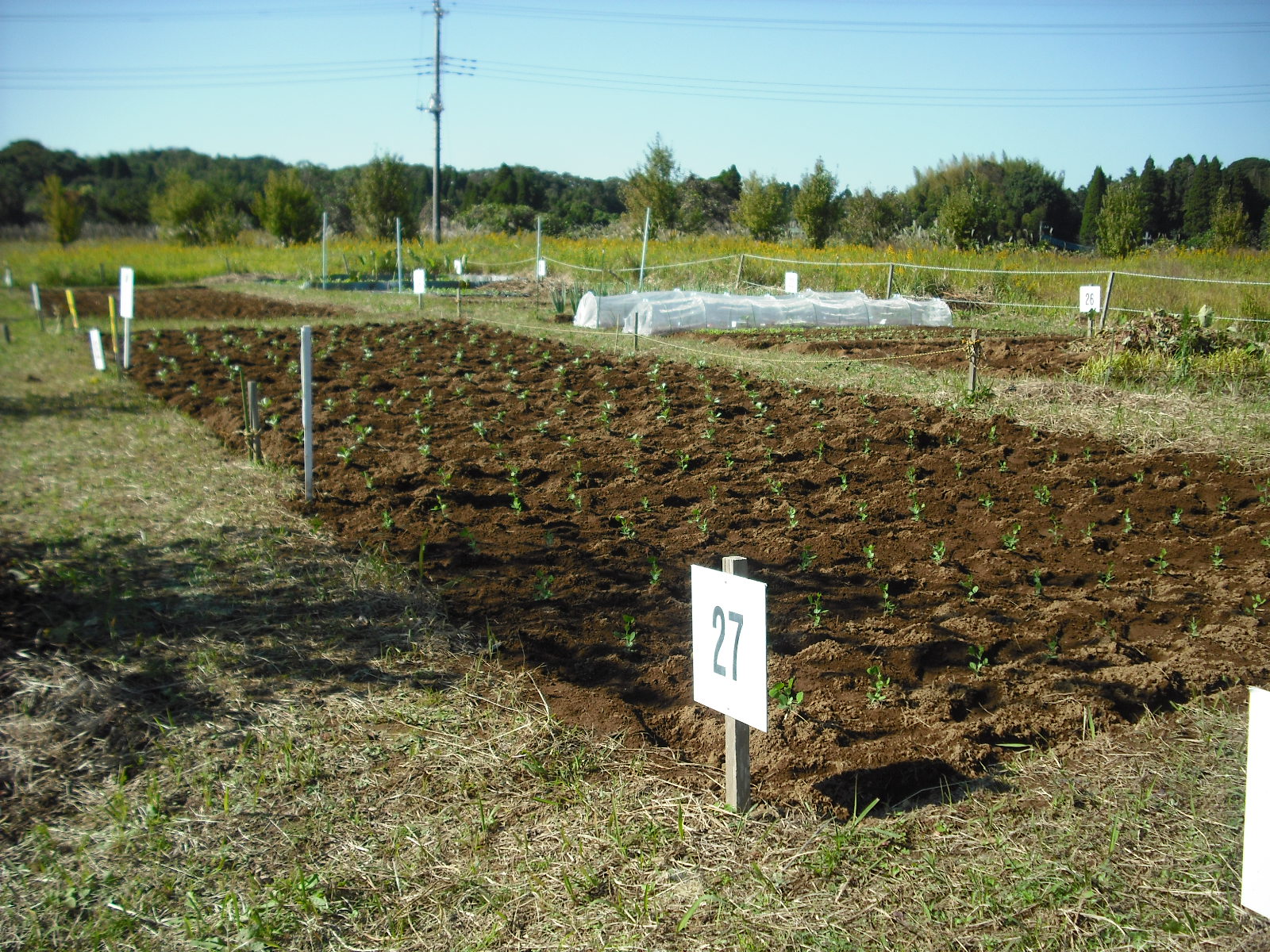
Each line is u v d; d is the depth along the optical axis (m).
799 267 26.09
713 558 6.37
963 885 3.15
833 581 5.96
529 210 51.12
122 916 3.09
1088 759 3.94
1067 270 23.58
